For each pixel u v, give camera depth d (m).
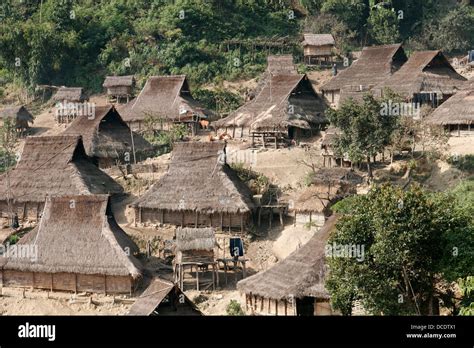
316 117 139.00
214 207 110.94
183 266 100.00
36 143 122.88
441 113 127.00
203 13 196.38
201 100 167.50
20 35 186.12
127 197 122.06
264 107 140.75
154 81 158.50
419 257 76.69
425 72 143.75
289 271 89.50
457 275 74.56
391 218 76.25
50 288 101.62
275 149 131.50
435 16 199.12
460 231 76.44
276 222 112.19
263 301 90.31
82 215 103.56
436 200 81.06
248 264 104.31
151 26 192.88
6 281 103.44
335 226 80.62
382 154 120.81
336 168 116.44
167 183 115.06
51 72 188.25
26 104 182.12
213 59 186.00
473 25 192.25
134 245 105.38
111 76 178.12
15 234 113.69
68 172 118.44
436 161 115.94
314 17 199.00
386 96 121.62
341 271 76.69
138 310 87.12
